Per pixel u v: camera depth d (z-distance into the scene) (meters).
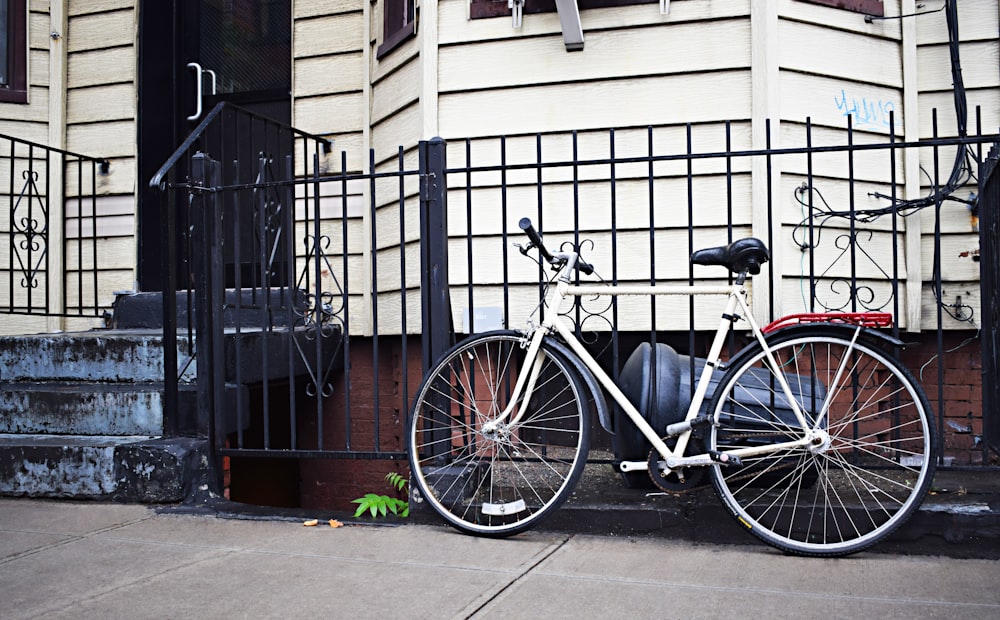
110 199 5.81
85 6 5.91
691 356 2.93
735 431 2.85
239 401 3.63
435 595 2.32
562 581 2.44
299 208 5.38
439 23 4.39
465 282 4.31
